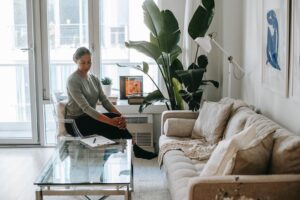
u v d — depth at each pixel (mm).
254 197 2141
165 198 3516
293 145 2250
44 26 5000
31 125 5191
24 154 4855
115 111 4266
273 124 2811
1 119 5355
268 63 3420
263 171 2334
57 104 4090
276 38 3197
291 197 2145
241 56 4461
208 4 4273
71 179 2775
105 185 2705
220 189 2137
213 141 3514
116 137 4004
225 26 4473
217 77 4895
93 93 4148
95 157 3256
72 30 5051
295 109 2918
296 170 2230
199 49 4789
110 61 5121
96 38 5004
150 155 4582
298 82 2795
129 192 2740
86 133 4004
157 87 4695
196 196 2148
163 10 4617
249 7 4121
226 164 2295
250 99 4105
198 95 4266
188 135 3943
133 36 5082
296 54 2820
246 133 2441
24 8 5016
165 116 4141
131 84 5039
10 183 3912
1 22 5074
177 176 2857
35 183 2697
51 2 5008
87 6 4980
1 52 5160
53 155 3312
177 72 4230
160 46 4422
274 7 3229
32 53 5039
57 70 5129
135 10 5043
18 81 5238
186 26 4719
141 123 4949
